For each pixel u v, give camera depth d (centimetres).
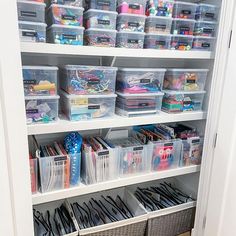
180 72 152
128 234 150
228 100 129
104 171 138
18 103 86
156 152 153
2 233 92
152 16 135
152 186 199
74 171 131
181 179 195
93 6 123
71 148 134
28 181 94
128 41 133
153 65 180
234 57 124
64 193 128
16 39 81
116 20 130
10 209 92
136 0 129
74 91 126
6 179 88
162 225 161
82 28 119
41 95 119
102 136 172
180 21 144
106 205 175
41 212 167
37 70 117
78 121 126
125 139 175
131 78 140
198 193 158
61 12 115
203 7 145
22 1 106
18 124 87
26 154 91
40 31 112
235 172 130
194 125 179
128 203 179
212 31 150
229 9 125
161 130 173
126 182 144
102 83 132
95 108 132
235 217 132
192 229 166
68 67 123
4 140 85
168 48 145
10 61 81
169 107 153
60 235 137
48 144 154
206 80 162
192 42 150
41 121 121
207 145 147
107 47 123
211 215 147
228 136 131
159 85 149
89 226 145
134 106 143
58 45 112
